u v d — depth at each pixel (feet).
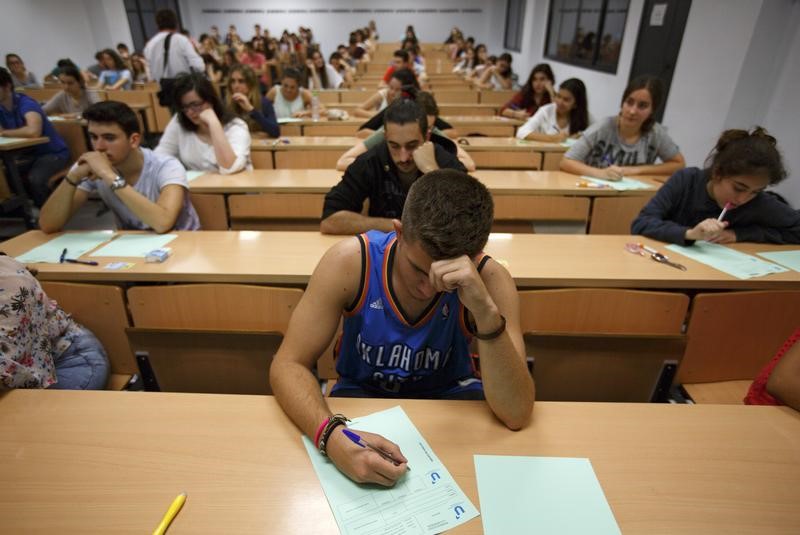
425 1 42.34
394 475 2.21
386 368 3.24
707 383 4.53
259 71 27.81
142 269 4.57
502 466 2.36
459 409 2.77
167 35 14.57
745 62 10.42
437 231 2.30
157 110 19.16
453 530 2.05
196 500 2.15
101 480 2.23
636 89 8.09
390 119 5.33
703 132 11.92
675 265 4.80
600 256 5.04
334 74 22.22
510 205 7.58
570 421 2.67
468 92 18.81
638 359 3.78
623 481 2.28
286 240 5.42
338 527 2.05
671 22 13.83
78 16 26.13
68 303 4.32
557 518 2.10
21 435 2.49
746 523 2.07
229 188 7.30
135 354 3.89
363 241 3.04
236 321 4.20
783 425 2.65
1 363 2.98
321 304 2.97
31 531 1.99
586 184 7.86
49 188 11.60
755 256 5.06
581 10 21.68
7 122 11.68
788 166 9.50
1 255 3.36
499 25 41.78
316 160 10.18
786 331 4.31
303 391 2.65
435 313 3.02
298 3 42.52
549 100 14.83
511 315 2.96
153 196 6.02
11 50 22.08
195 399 2.78
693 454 2.44
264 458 2.38
